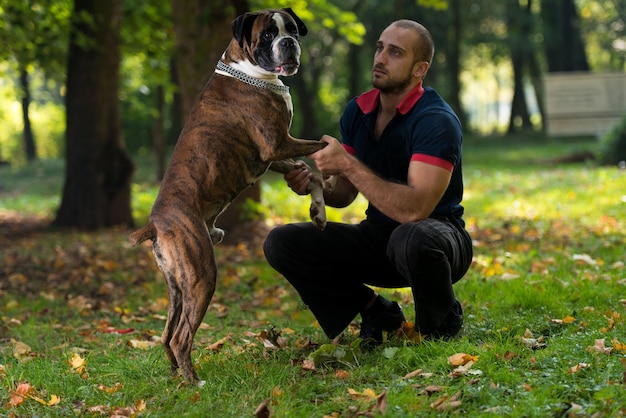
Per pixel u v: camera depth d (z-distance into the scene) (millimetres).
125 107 29406
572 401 3354
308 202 12602
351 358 4129
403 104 4203
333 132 34188
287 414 3389
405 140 4203
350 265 4410
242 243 9422
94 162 12211
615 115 22328
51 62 13195
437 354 4074
